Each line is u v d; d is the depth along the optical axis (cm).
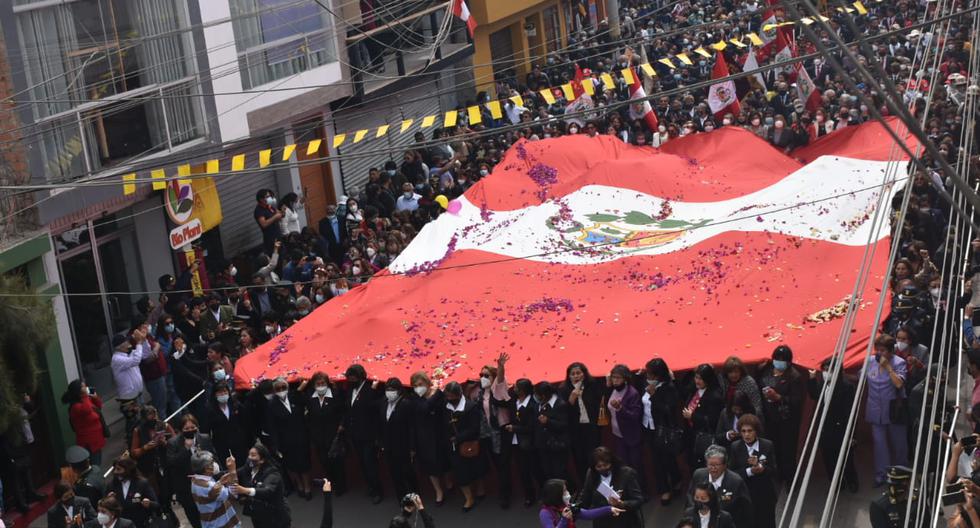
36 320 1424
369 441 1419
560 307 1590
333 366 1488
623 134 2656
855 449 1387
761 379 1298
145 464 1393
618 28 4319
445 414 1368
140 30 1931
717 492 1097
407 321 1584
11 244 1623
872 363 1291
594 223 1883
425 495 1449
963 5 3428
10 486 1480
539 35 4206
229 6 2206
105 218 1928
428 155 2681
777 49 2948
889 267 923
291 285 1931
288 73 2448
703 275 1636
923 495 803
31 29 1698
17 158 1661
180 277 1966
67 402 1514
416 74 2503
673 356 1369
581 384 1322
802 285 1570
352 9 2684
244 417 1453
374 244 2006
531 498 1384
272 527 1247
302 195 2620
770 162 2141
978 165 1945
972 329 1460
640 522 1159
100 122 1842
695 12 4388
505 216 1986
